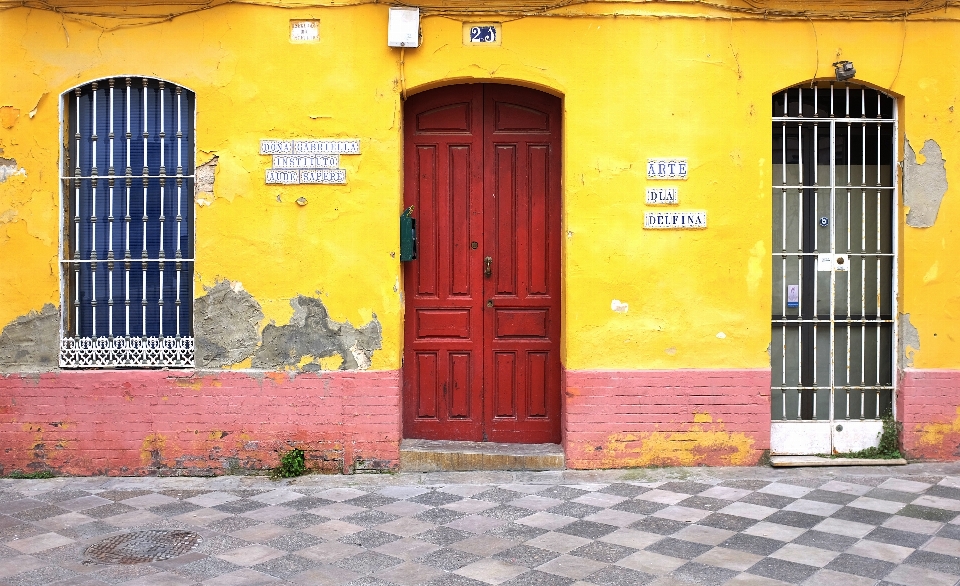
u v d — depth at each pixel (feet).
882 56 22.97
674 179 22.74
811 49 22.86
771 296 23.07
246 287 22.59
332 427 22.67
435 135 23.81
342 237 22.58
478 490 21.29
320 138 22.52
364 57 22.49
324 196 22.56
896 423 23.54
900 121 23.36
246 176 22.50
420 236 23.88
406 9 22.21
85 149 22.88
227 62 22.41
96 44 22.43
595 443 22.82
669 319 22.81
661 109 22.72
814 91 23.56
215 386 22.58
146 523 19.01
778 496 20.65
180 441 22.58
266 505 20.24
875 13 22.84
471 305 23.94
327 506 20.12
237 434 22.59
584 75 22.66
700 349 22.86
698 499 20.48
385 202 22.57
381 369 22.67
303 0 22.41
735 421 22.89
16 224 22.54
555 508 19.89
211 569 16.31
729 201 22.81
